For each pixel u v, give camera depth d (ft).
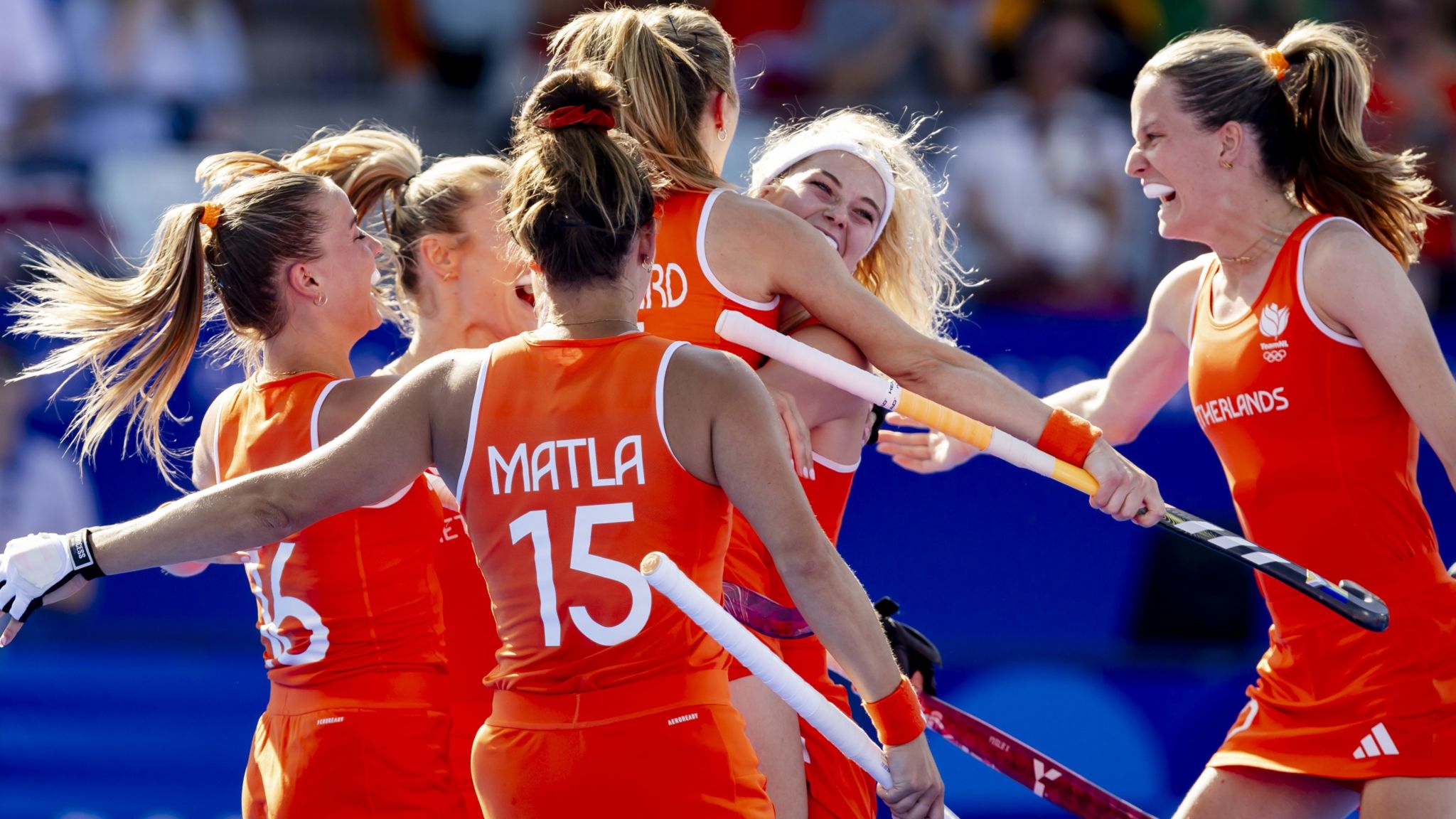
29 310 38.04
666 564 26.63
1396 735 37.14
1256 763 39.42
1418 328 36.42
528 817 28.09
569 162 28.37
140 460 71.97
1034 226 85.35
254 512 29.32
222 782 70.69
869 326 34.14
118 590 72.49
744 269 34.27
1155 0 92.94
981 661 73.67
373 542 33.55
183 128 85.87
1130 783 72.33
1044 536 74.79
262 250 34.17
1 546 70.54
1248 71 38.34
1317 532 38.45
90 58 91.61
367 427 29.40
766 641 35.37
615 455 28.02
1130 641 74.69
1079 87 90.79
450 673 38.40
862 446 37.76
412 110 90.74
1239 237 39.04
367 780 33.01
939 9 93.61
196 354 70.85
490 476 28.58
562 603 28.07
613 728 27.86
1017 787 71.05
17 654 70.95
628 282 29.09
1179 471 74.28
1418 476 73.87
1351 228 37.47
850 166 37.55
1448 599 37.91
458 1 96.68
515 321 39.63
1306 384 37.73
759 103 89.86
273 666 34.65
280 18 98.78
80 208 79.20
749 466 27.81
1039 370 74.95
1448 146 87.66
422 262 39.60
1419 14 93.40
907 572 74.59
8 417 71.41
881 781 29.43
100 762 70.69
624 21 35.45
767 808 28.99
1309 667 38.91
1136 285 85.71
